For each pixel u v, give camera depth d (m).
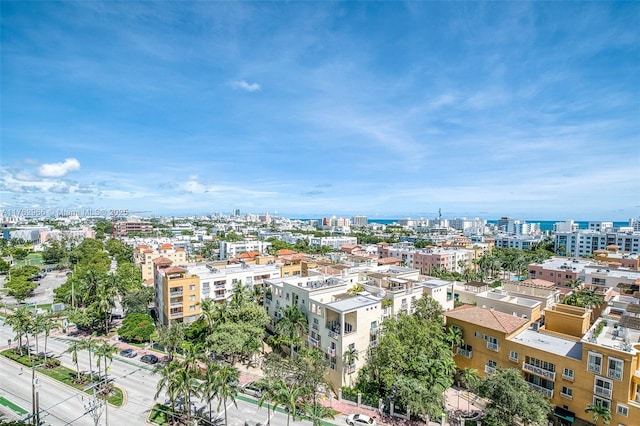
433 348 50.06
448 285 71.69
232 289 86.69
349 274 78.31
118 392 51.75
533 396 39.97
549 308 61.53
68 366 60.75
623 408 38.81
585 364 41.78
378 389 51.50
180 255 147.50
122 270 121.12
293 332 58.69
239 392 52.84
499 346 50.09
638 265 111.00
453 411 47.59
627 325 44.75
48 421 44.28
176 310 77.81
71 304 94.12
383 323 54.62
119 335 73.56
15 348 67.81
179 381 40.94
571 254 193.38
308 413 45.09
